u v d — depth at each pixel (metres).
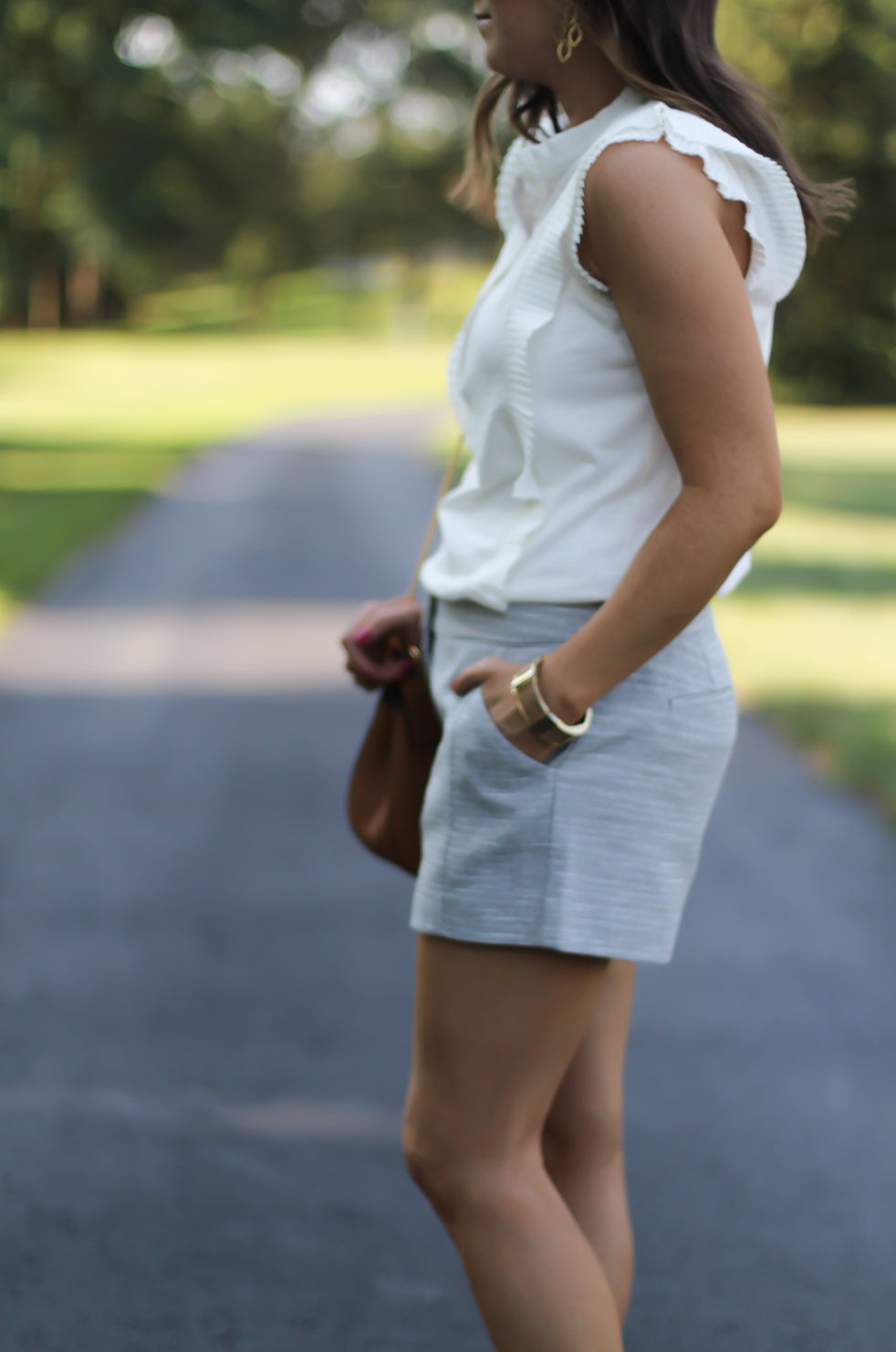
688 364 1.87
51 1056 4.50
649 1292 3.31
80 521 19.69
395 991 5.08
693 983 5.18
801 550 18.17
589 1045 2.49
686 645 2.12
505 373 2.08
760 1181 3.82
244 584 14.78
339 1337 3.10
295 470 29.56
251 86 52.00
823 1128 4.12
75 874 6.28
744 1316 3.22
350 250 108.94
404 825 2.49
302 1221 3.59
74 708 9.45
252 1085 4.34
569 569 2.07
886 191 50.56
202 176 94.62
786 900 6.05
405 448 36.56
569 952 2.05
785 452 37.31
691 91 2.03
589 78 2.12
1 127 37.12
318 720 9.28
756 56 47.81
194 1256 3.42
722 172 1.92
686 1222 3.62
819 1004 4.99
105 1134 4.02
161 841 6.77
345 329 122.31
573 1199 2.48
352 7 36.03
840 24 47.72
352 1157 3.92
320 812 7.32
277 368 77.06
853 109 49.22
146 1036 4.66
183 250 104.19
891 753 8.23
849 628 12.45
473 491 2.20
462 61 47.31
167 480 26.28
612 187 1.91
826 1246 3.52
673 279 1.87
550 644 2.10
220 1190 3.73
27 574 14.94
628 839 2.06
